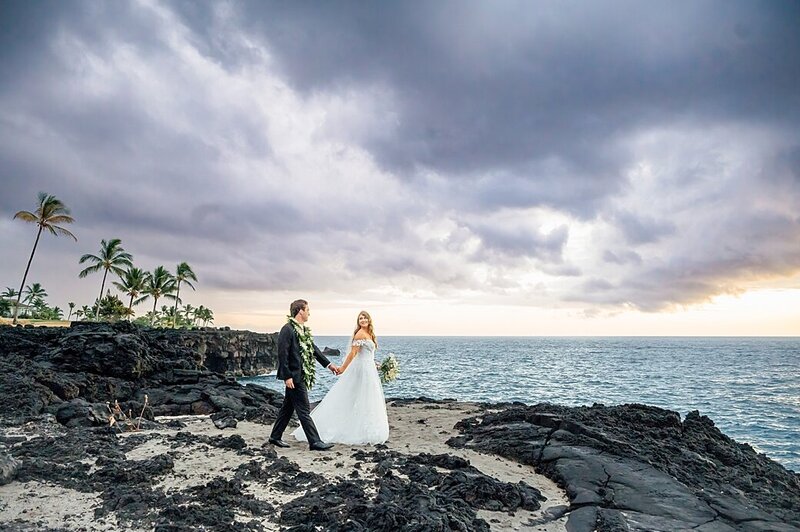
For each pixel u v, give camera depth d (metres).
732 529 5.22
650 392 45.84
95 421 9.27
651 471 6.87
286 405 8.31
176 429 9.84
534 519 5.49
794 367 91.81
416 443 8.89
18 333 16.66
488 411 12.51
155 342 16.89
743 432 25.86
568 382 55.72
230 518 4.89
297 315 8.50
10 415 9.05
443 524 4.62
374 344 9.03
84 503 5.21
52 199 55.88
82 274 69.06
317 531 4.64
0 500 5.16
